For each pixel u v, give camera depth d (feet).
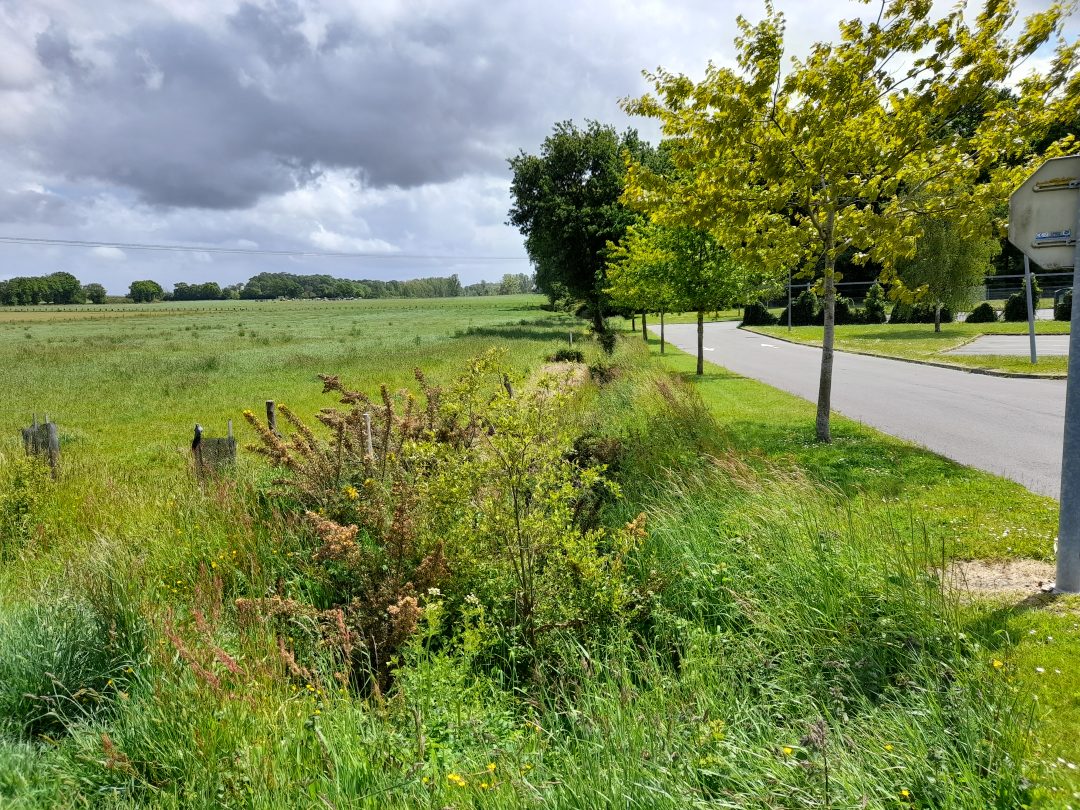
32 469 28.37
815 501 19.33
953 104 31.42
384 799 9.80
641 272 82.48
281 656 13.47
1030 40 30.63
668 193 37.29
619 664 14.05
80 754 11.23
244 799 9.96
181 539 21.09
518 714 13.46
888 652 13.14
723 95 32.78
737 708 12.14
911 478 26.50
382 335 175.73
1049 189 15.31
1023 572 17.01
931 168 34.32
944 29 30.71
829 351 35.09
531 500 16.44
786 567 16.19
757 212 35.29
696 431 30.25
